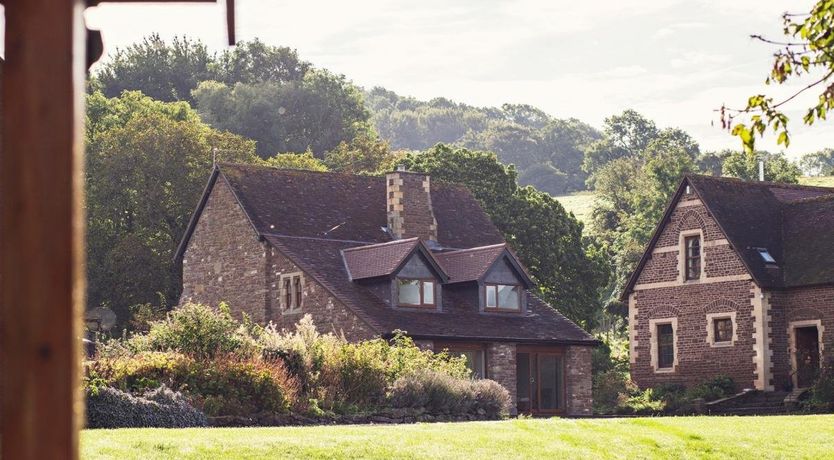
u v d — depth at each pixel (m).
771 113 13.43
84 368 24.47
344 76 108.88
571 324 43.38
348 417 28.47
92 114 69.50
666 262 46.75
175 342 28.47
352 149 90.12
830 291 42.69
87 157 58.22
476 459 17.42
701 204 45.78
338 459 16.75
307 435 18.16
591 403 43.00
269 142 98.06
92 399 21.30
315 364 30.17
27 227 5.32
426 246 42.19
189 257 44.53
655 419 22.94
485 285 41.56
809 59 13.38
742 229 45.28
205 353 28.17
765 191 48.25
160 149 56.75
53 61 5.38
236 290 42.50
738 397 42.78
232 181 43.19
